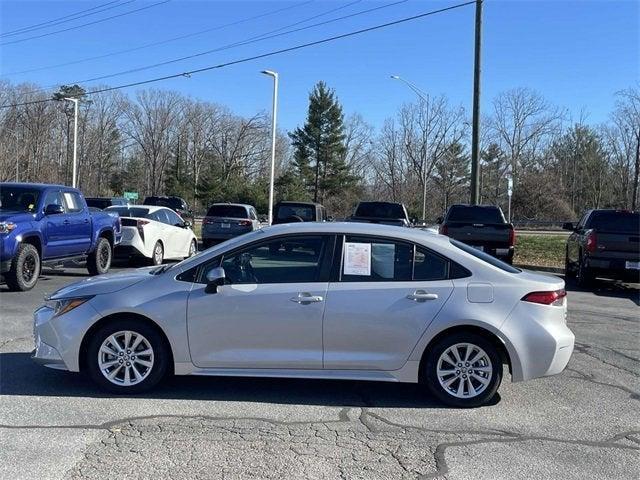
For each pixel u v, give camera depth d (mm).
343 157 71375
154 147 88625
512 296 5613
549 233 35188
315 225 5879
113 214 15102
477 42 21047
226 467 4191
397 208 21141
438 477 4129
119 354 5688
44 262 12242
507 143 63406
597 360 7570
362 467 4254
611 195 63062
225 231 21656
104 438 4648
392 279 5668
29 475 4000
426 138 59812
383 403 5684
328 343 5582
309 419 5195
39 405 5367
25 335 8039
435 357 5586
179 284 5699
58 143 78312
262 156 87875
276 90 33719
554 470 4289
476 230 16453
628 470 4316
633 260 14133
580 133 67812
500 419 5340
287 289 5609
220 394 5801
